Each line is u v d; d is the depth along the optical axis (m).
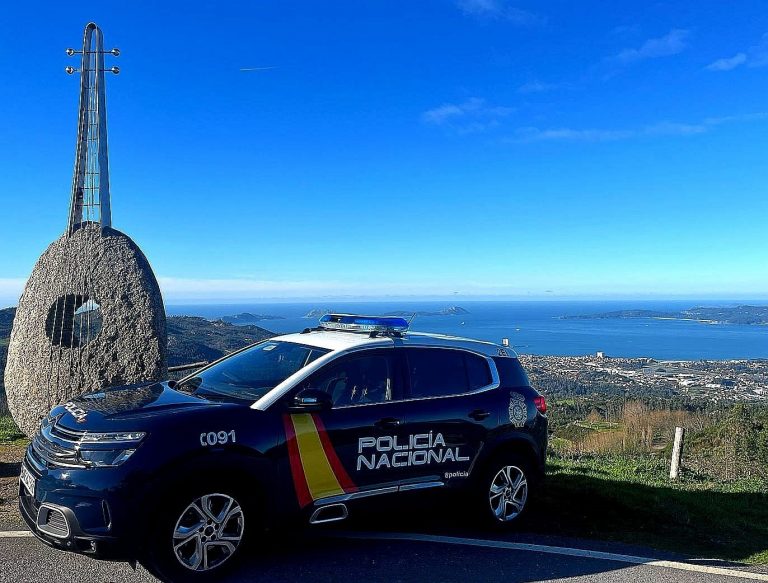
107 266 7.48
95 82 8.12
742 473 11.67
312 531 5.12
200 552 3.92
